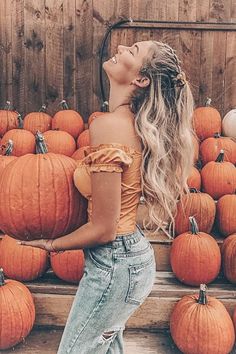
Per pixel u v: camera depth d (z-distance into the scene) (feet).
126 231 6.66
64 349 6.95
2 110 18.84
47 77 20.33
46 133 17.31
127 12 19.95
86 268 6.86
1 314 10.65
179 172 6.97
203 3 19.90
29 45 20.16
